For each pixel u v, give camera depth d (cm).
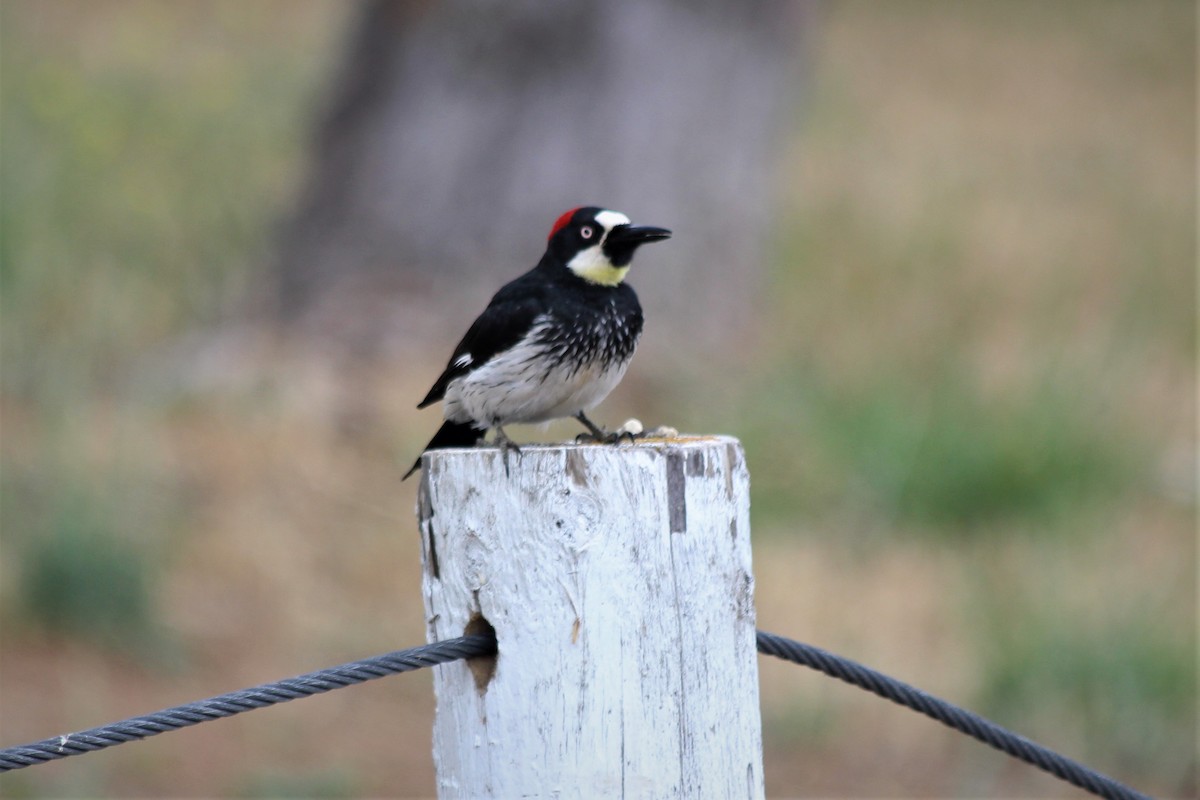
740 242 1716
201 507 1253
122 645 1091
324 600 1205
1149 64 3525
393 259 1585
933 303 1869
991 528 1388
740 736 482
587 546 465
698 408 1482
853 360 1606
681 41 1659
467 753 484
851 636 1216
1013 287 2011
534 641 468
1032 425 1430
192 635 1124
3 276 1536
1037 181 2606
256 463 1327
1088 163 2755
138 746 997
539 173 1605
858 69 3188
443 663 488
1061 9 3903
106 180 1903
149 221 1827
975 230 2255
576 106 1617
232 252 1730
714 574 476
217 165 2039
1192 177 2731
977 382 1536
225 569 1203
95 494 1162
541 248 1603
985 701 1129
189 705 467
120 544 1116
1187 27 3791
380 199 1598
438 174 1598
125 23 2684
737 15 1692
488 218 1595
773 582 1285
